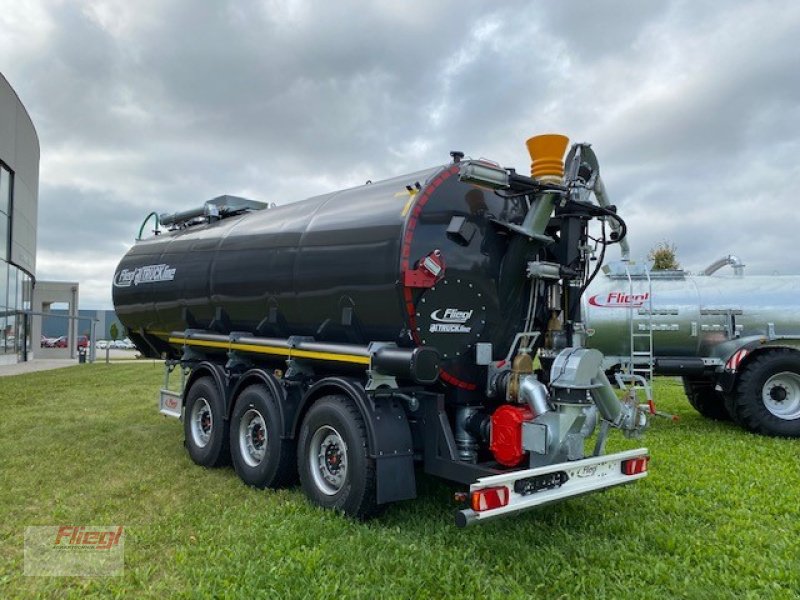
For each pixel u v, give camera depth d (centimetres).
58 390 1373
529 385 423
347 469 446
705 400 960
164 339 830
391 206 465
